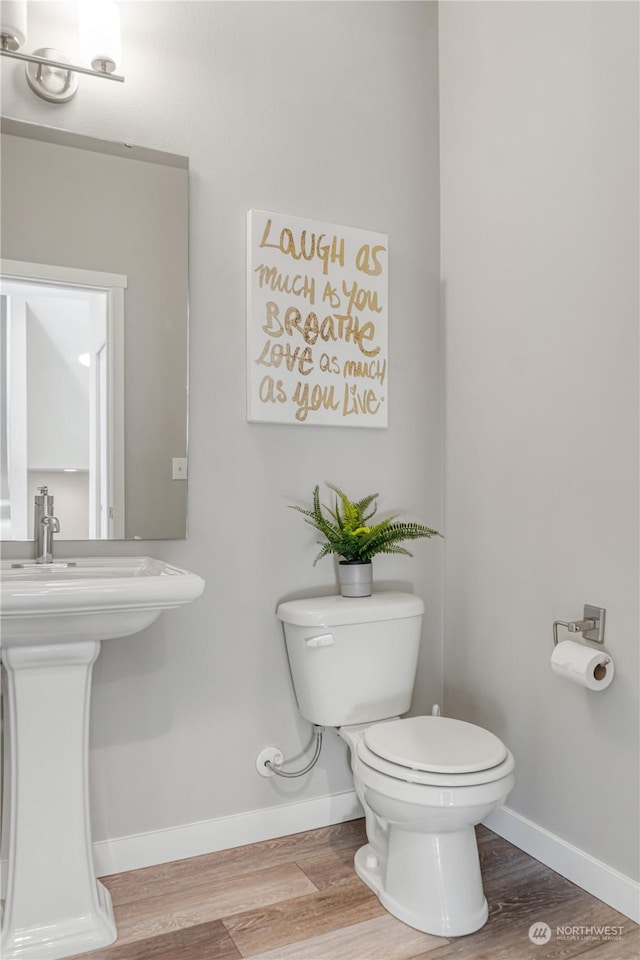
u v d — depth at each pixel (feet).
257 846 6.68
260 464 6.86
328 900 5.76
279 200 7.00
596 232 5.90
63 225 6.04
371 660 6.57
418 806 5.07
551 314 6.38
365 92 7.52
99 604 4.66
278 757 6.86
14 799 5.07
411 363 7.77
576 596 6.09
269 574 6.89
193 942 5.22
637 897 5.46
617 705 5.68
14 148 5.87
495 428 7.08
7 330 5.88
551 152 6.39
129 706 6.24
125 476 6.24
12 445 5.88
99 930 5.17
